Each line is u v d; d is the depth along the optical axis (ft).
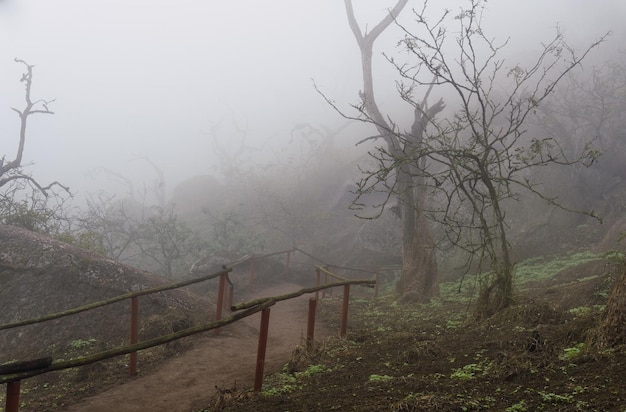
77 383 28.53
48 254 41.98
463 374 20.31
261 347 22.43
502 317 30.89
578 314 30.45
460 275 69.56
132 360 28.58
